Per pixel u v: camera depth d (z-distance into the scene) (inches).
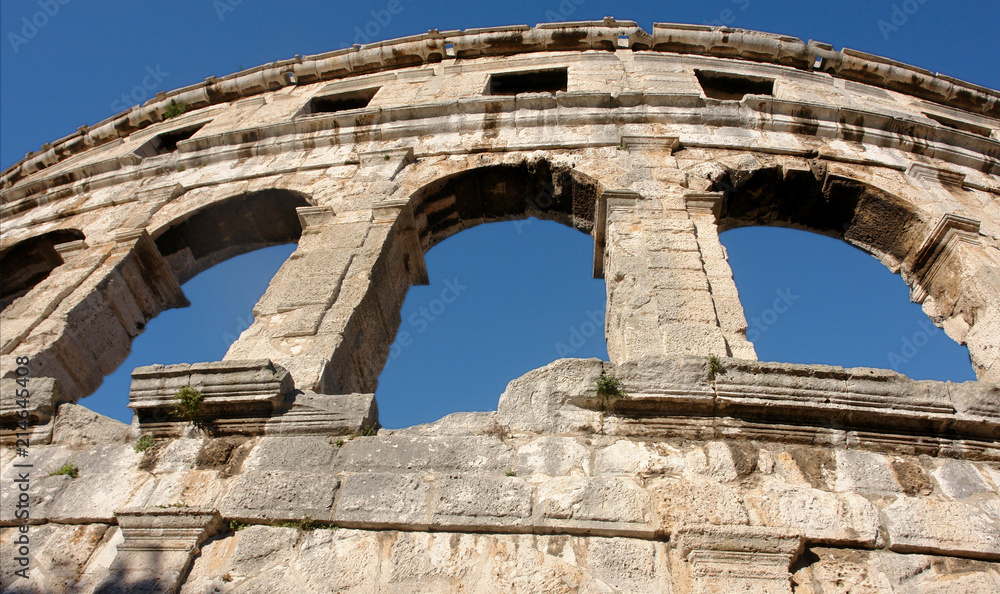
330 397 335.6
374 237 486.9
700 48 804.6
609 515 276.8
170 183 626.8
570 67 752.3
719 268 430.9
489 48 808.3
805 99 716.7
